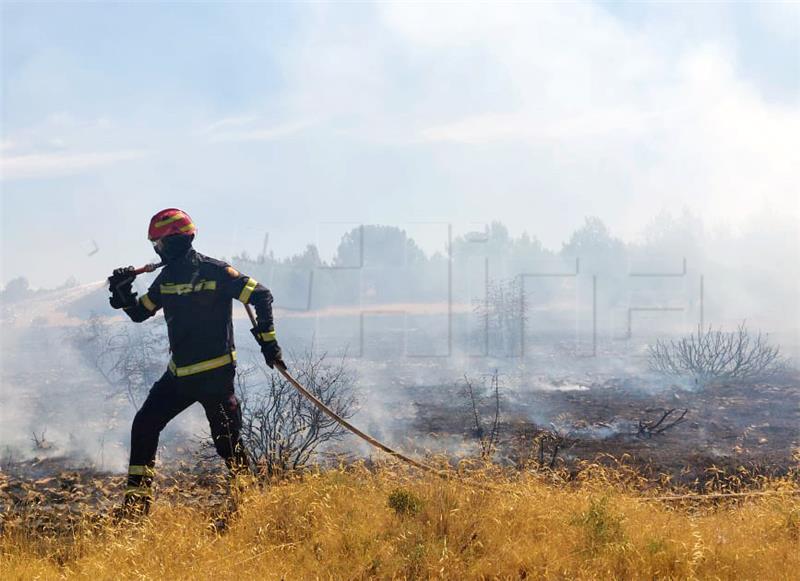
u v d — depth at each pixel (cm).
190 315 533
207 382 533
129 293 547
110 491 650
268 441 663
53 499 626
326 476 521
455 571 404
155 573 405
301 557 427
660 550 420
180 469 706
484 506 467
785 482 557
